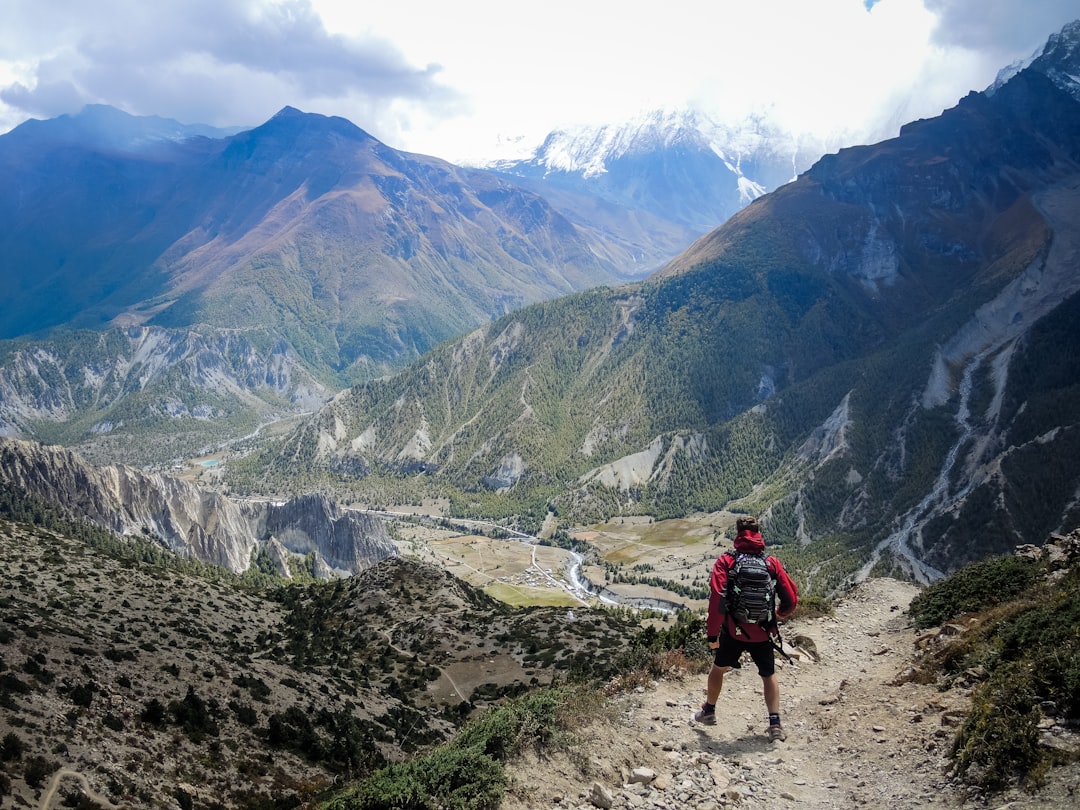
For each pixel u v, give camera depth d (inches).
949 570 6653.5
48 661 1883.6
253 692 2192.4
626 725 834.2
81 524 5462.6
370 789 698.2
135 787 1476.4
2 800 1267.2
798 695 984.3
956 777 674.8
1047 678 737.0
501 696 2834.6
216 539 6870.1
